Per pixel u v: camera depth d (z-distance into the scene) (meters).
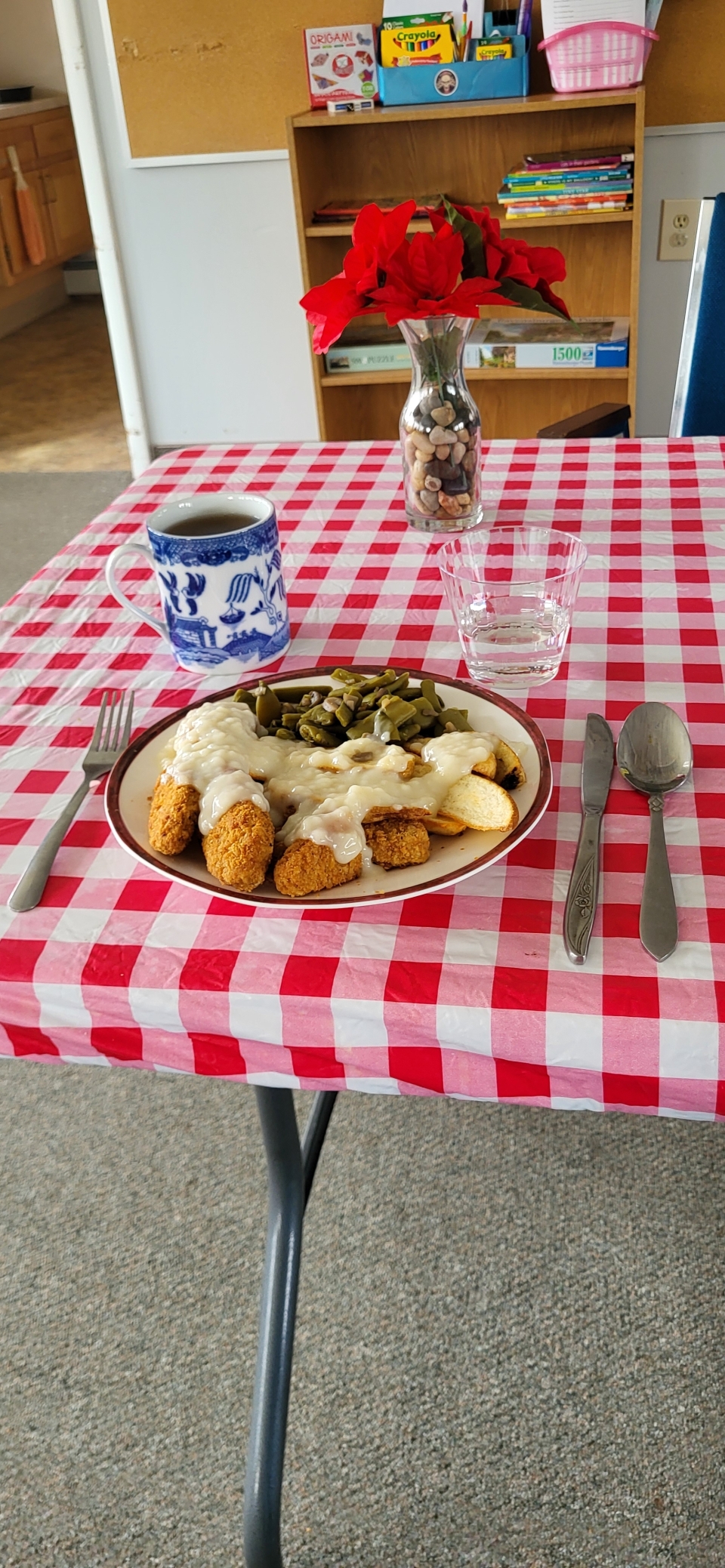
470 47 2.50
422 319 1.04
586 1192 1.37
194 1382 1.20
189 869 0.66
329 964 0.63
